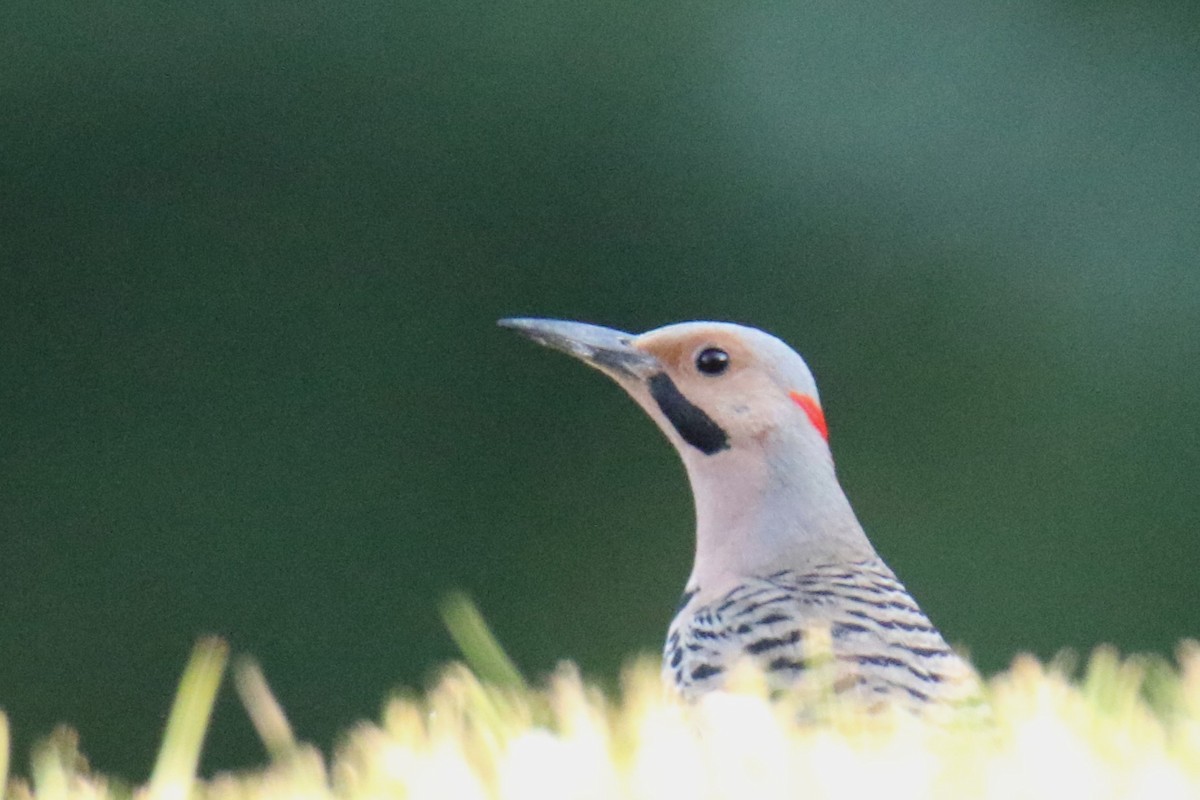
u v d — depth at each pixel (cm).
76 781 735
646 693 757
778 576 798
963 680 721
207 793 718
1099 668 743
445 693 734
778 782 617
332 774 776
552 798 643
